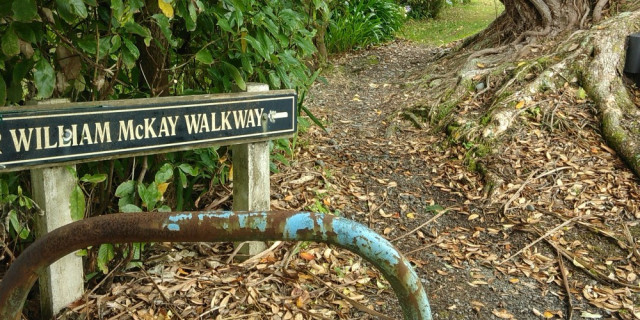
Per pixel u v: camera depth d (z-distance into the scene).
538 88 4.98
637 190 3.99
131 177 2.93
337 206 3.90
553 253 3.48
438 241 3.61
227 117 2.79
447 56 6.64
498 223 3.80
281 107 3.01
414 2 11.66
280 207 3.68
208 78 3.25
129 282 2.83
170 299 2.76
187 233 1.15
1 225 2.45
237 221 1.16
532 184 4.13
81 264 2.60
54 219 2.42
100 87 2.45
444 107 5.18
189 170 2.86
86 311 2.57
